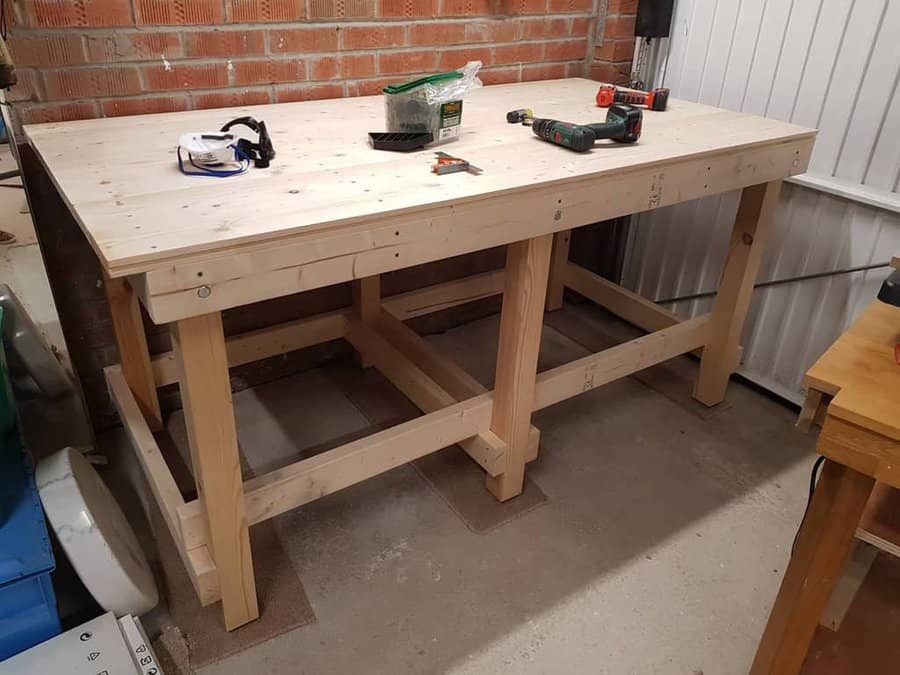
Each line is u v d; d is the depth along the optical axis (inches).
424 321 104.3
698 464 80.8
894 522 42.3
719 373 88.1
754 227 77.9
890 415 35.9
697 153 63.2
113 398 74.7
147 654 52.1
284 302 88.4
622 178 59.1
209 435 48.8
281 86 75.5
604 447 83.0
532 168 56.7
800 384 90.3
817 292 85.7
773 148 69.8
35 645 52.8
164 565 64.9
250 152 54.6
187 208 45.4
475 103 78.6
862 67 75.7
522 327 62.9
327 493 59.6
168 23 66.7
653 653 58.4
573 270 105.3
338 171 53.9
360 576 64.6
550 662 57.4
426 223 49.1
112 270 38.3
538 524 71.2
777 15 81.4
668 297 105.2
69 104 65.4
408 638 58.9
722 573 66.4
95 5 62.9
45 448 74.0
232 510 53.0
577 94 85.8
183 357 45.0
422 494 74.5
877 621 54.5
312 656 57.2
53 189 67.9
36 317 68.4
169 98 69.8
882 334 42.9
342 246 45.9
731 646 59.3
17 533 52.2
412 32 81.7
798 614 45.5
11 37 60.6
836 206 81.4
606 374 76.0
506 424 68.4
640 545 69.2
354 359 97.5
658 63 96.1
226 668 56.1
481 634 59.6
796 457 82.7
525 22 90.7
